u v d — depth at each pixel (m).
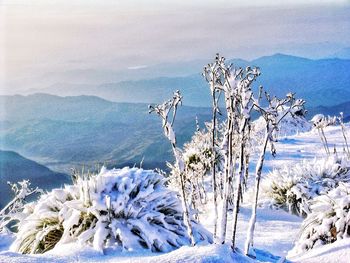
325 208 7.36
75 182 6.27
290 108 4.95
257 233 8.68
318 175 12.90
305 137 24.30
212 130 5.12
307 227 7.42
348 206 7.05
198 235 5.89
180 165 4.97
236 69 4.66
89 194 5.75
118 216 5.60
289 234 8.46
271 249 7.39
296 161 18.12
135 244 5.26
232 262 4.01
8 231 7.53
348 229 6.70
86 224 5.62
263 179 13.91
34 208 6.35
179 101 4.88
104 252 5.06
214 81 4.88
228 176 4.66
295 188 11.95
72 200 5.84
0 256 4.14
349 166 13.41
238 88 4.64
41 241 5.80
